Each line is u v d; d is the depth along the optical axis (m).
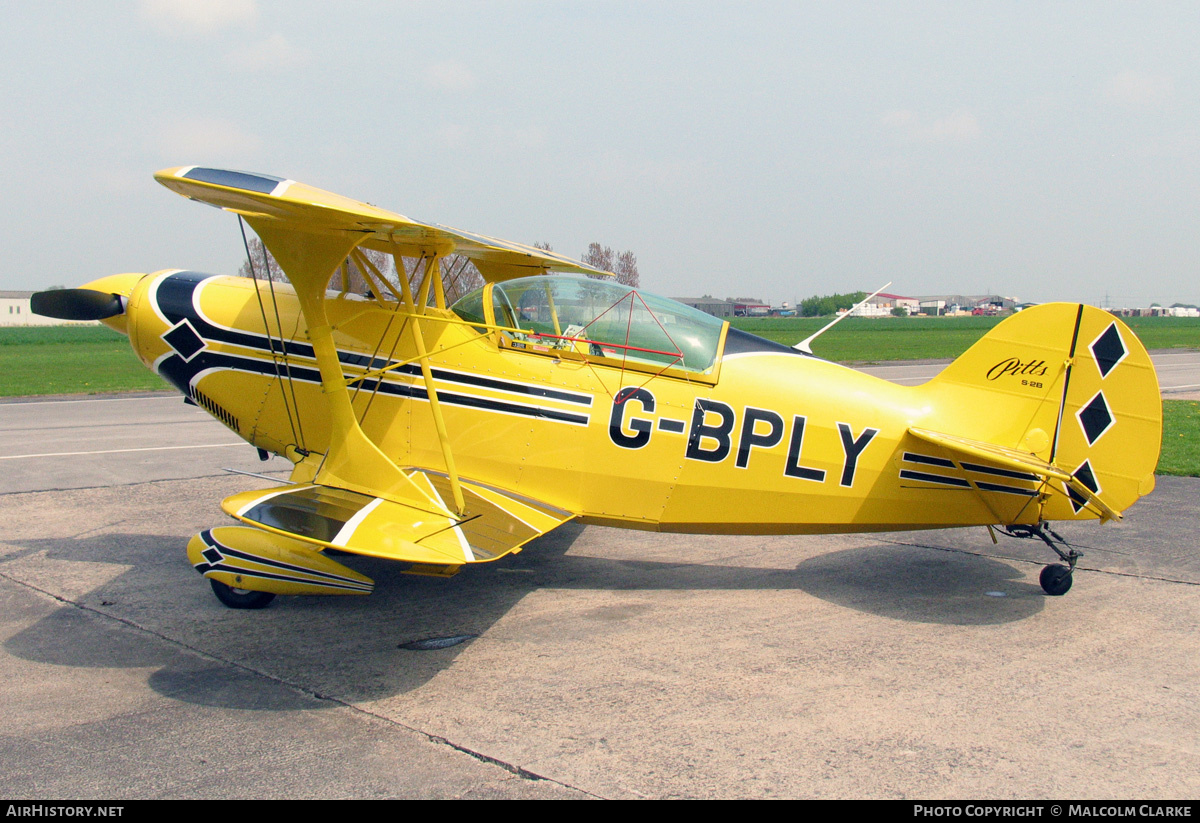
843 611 5.84
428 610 5.79
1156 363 33.16
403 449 6.32
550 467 6.19
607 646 5.14
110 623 5.44
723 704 4.32
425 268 6.06
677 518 6.29
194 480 10.00
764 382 6.11
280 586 5.59
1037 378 5.97
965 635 5.36
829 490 6.14
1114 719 4.18
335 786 3.50
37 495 9.12
